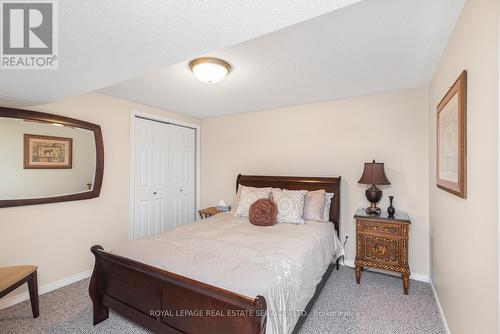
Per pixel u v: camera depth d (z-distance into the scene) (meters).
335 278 2.67
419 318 1.95
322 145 3.21
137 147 3.26
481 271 1.14
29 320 1.90
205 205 4.23
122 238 3.04
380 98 2.86
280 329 1.34
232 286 1.33
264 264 1.57
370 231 2.50
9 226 2.13
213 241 2.00
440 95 1.97
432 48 1.78
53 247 2.41
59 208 2.45
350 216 3.02
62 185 2.46
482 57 1.09
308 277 1.79
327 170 3.17
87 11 0.98
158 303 1.50
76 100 2.58
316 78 2.39
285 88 2.69
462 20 1.35
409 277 2.55
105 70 1.55
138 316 1.60
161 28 1.12
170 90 2.74
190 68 2.14
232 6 0.96
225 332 1.23
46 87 1.77
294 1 0.93
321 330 1.81
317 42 1.71
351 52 1.85
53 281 2.40
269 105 3.39
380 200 2.83
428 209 2.58
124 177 3.08
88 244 2.70
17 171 2.17
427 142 2.61
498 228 0.96
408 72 2.24
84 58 1.39
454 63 1.53
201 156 4.27
